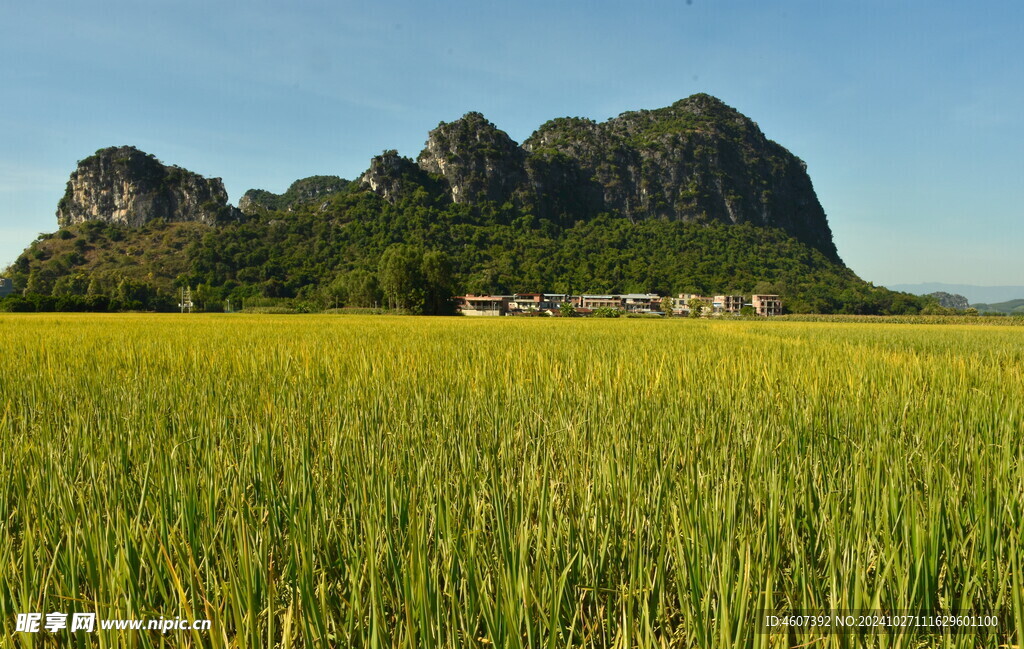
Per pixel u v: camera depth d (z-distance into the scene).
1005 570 2.04
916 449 3.40
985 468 2.97
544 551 2.07
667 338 15.39
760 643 1.67
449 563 2.00
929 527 2.18
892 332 23.88
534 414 4.47
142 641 1.77
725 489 2.55
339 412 4.44
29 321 28.25
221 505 2.70
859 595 1.80
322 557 2.21
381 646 1.70
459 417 4.42
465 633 1.78
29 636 1.75
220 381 5.99
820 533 2.33
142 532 2.20
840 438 3.79
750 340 14.75
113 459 3.13
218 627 1.76
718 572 1.97
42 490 2.76
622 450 3.33
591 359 8.50
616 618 1.95
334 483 2.75
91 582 2.03
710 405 5.00
